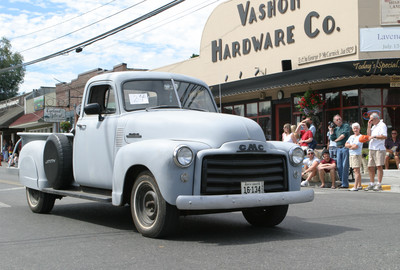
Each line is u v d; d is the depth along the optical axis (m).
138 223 5.77
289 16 18.84
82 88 34.88
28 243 5.55
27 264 4.57
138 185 5.75
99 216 7.75
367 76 15.77
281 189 5.88
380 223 6.75
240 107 22.69
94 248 5.20
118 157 6.01
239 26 21.22
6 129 48.50
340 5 16.91
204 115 6.02
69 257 4.81
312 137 14.38
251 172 5.59
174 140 5.63
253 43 20.45
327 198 10.06
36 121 37.94
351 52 16.50
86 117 7.16
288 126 14.55
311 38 17.98
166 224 5.45
